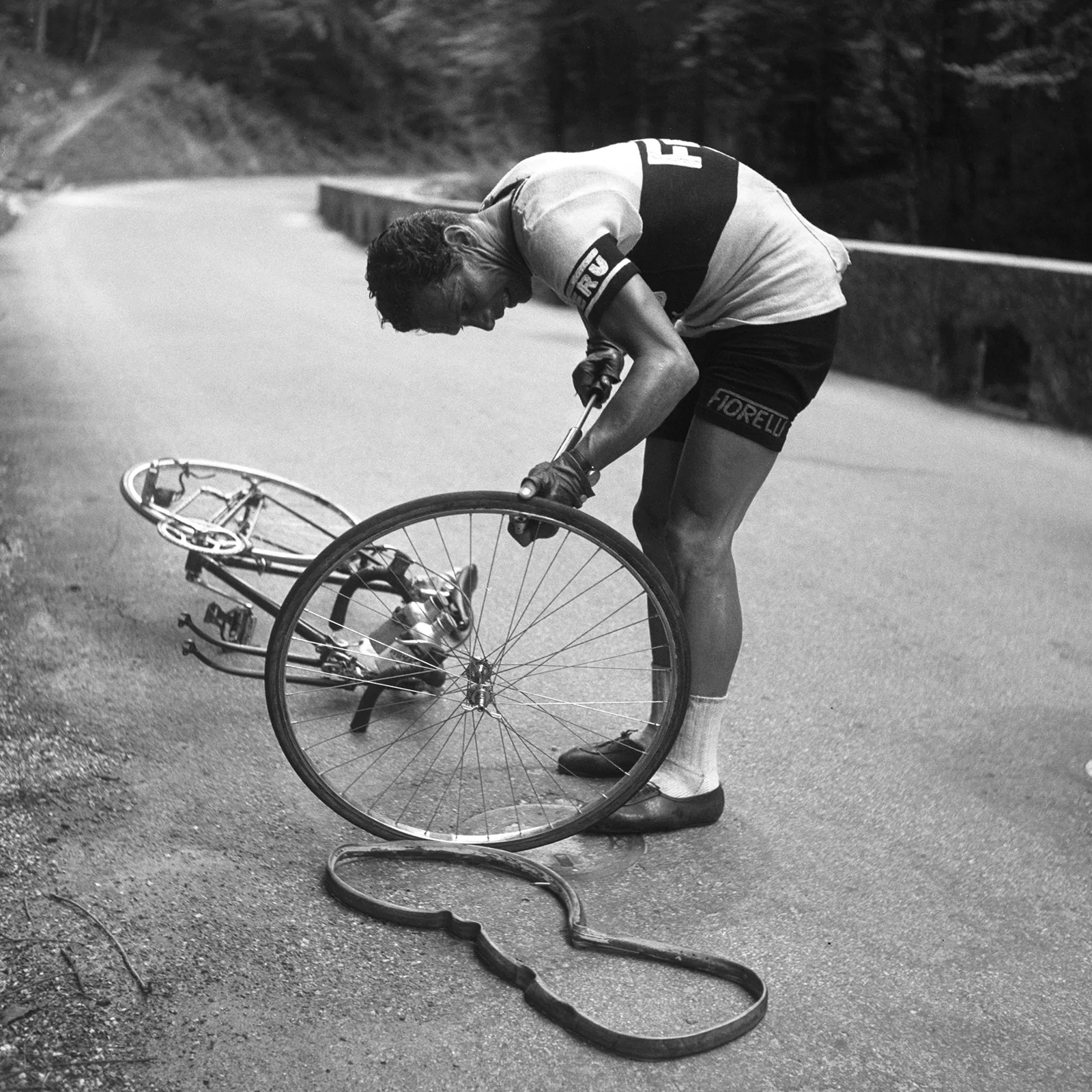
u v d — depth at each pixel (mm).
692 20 16938
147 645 3826
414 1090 2066
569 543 5055
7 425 6645
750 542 5328
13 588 4188
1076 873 2852
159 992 2252
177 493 3939
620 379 2545
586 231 2486
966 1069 2193
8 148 32844
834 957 2494
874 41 16422
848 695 3812
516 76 19641
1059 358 7879
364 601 4273
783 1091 2117
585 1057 2170
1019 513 5926
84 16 51375
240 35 53188
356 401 7848
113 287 13352
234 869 2668
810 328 2752
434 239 2561
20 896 2494
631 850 2879
